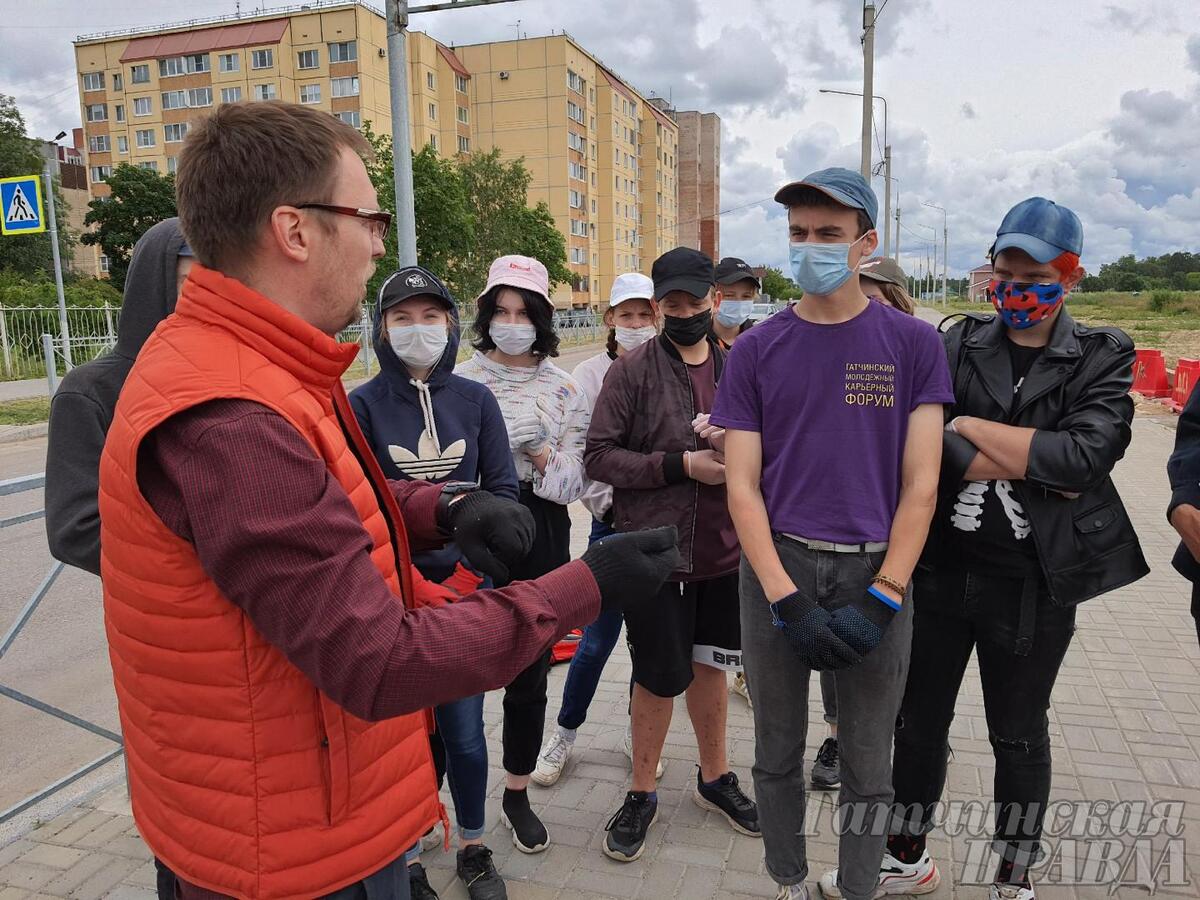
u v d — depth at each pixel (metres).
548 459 2.87
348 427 1.43
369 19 47.16
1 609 5.15
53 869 2.59
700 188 87.56
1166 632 4.43
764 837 2.30
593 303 64.38
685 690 2.84
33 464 10.22
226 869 1.19
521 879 2.58
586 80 60.38
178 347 1.15
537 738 2.70
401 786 1.33
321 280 1.21
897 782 2.45
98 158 53.09
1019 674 2.28
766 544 2.06
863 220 2.02
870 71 16.11
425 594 1.59
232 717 1.15
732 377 2.17
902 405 2.05
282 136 1.15
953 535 2.27
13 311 18.56
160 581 1.12
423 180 31.27
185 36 49.75
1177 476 2.30
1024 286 2.13
